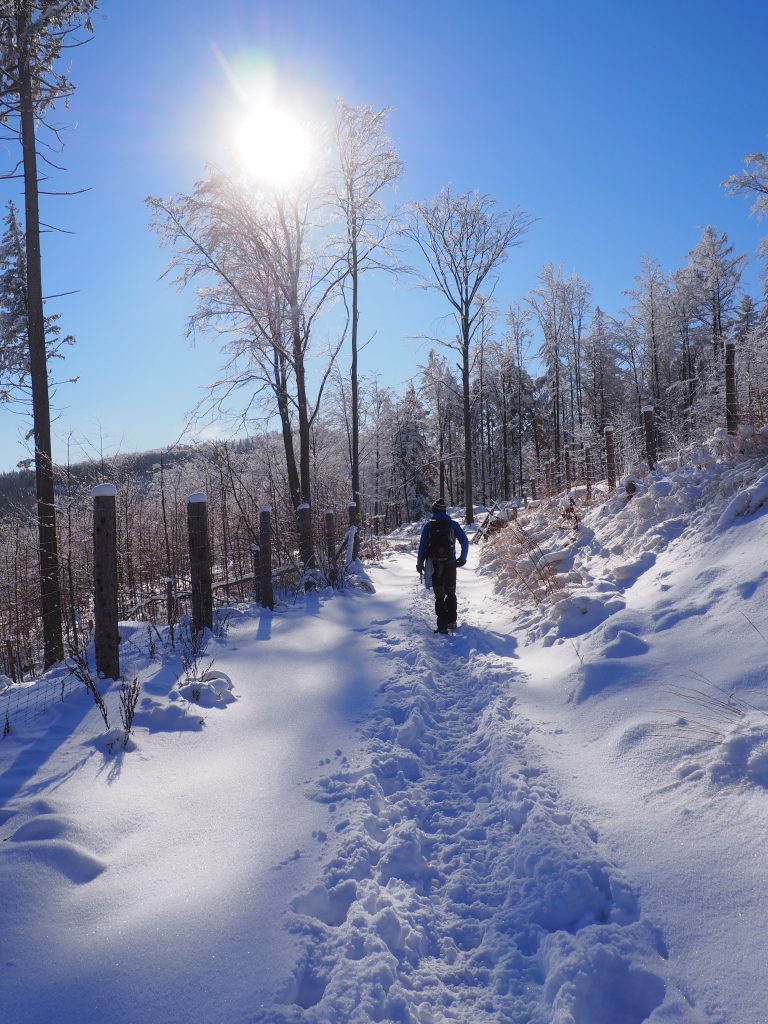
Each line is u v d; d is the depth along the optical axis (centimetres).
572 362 3703
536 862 271
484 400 4038
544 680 506
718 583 494
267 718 473
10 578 952
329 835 304
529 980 218
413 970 225
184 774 373
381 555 1677
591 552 809
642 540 700
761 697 339
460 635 729
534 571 868
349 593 1038
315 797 345
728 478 645
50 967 212
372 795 346
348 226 1519
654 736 351
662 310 3209
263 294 1320
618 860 264
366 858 285
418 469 3709
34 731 425
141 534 1277
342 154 1470
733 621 436
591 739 383
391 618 844
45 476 909
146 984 206
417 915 254
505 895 265
